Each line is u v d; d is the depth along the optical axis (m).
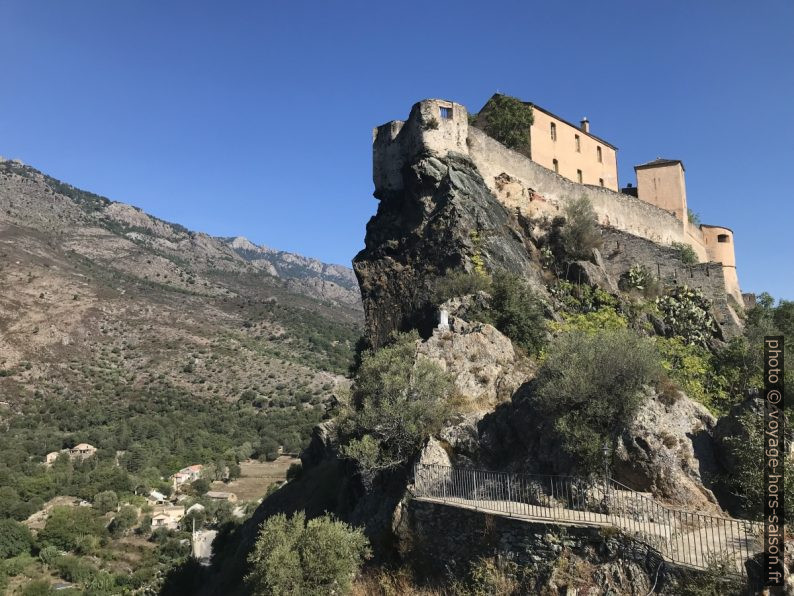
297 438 127.25
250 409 143.50
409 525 18.12
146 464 110.00
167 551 77.12
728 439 16.45
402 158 42.16
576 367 17.61
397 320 37.56
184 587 45.75
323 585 16.69
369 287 39.91
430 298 35.22
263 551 17.69
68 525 81.62
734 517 15.42
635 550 13.22
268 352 180.38
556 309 36.66
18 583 68.62
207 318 198.50
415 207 40.00
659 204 58.53
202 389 150.75
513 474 17.48
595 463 16.52
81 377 143.50
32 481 94.94
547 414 18.23
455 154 40.53
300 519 18.36
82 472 102.50
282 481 104.81
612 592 13.04
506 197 42.16
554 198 45.69
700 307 42.94
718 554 12.50
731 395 30.73
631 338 18.78
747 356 32.56
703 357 35.41
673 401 18.00
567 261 41.34
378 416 21.25
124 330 170.62
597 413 16.84
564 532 14.37
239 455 118.88
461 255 35.84
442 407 21.44
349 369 41.31
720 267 44.22
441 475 18.75
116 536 83.00
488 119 48.31
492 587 14.92
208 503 92.50
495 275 33.78
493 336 26.55
